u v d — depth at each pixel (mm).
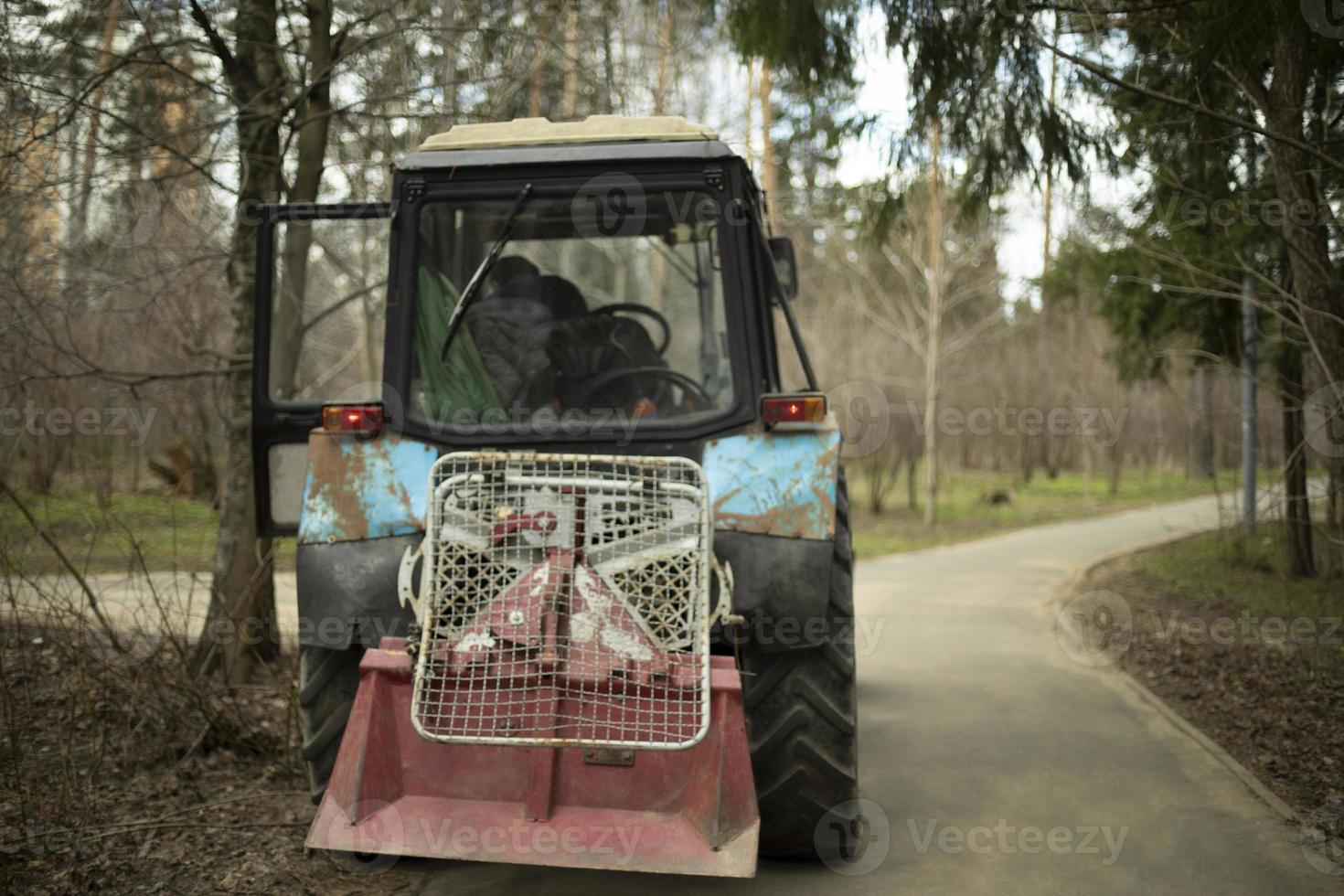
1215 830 4223
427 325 3811
